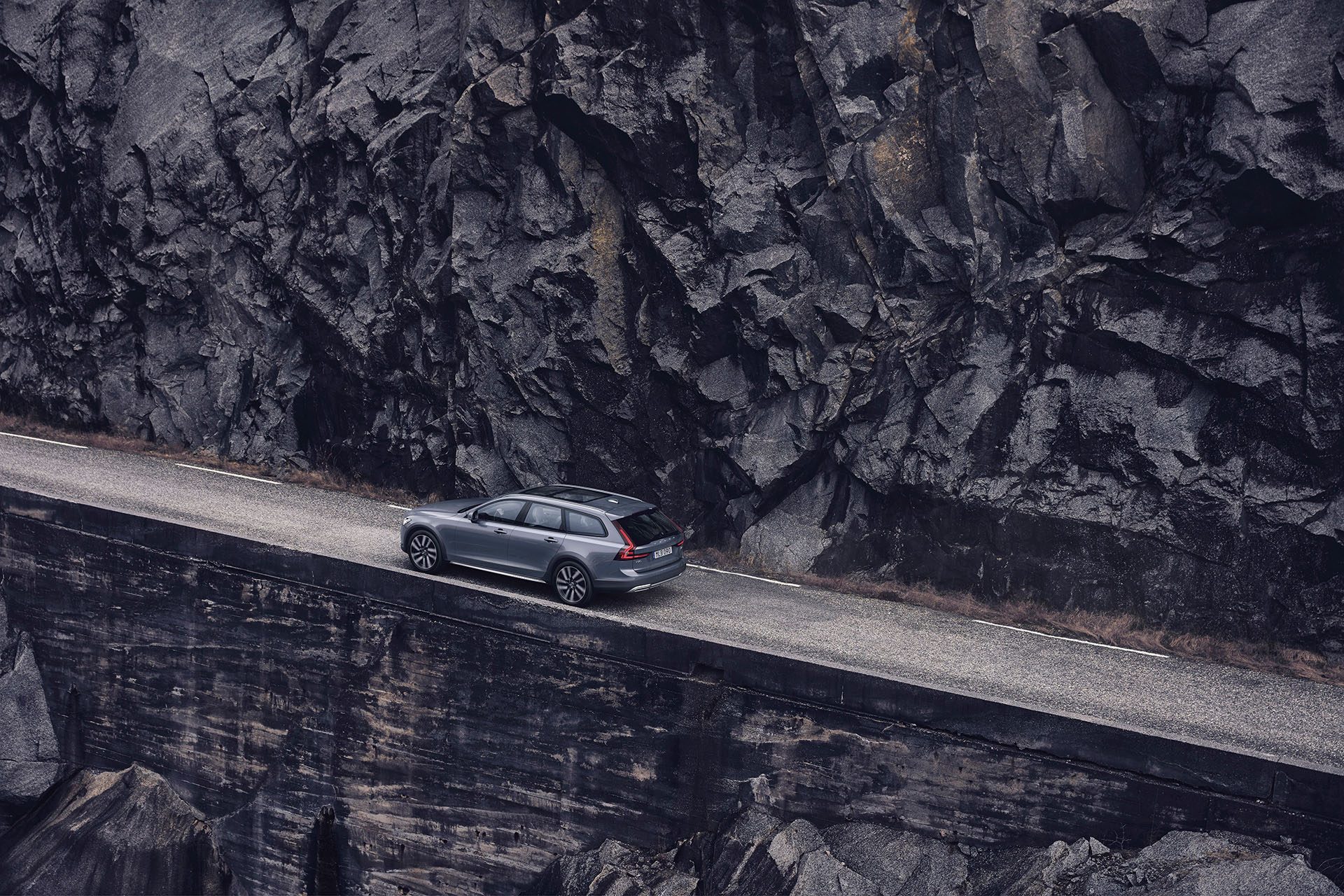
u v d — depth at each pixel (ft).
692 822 45.98
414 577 51.08
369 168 73.10
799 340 60.34
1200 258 51.90
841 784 43.29
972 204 56.54
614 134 63.05
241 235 79.25
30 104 88.12
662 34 62.23
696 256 62.18
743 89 61.41
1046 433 54.90
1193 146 53.47
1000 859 40.40
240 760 56.65
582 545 49.34
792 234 60.54
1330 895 34.71
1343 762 38.58
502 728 49.73
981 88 55.52
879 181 58.13
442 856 51.72
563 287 65.00
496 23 67.92
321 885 55.06
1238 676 47.52
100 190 83.30
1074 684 45.34
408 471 71.82
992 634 51.80
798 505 61.16
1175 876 36.35
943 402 57.31
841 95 58.59
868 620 52.80
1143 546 52.19
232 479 74.02
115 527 59.06
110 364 83.61
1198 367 51.83
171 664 58.18
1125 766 38.73
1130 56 53.93
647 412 64.28
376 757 52.95
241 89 79.82
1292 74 50.31
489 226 67.62
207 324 81.05
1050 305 55.31
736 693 44.83
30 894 56.18
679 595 55.16
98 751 61.00
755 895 41.83
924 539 57.21
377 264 73.36
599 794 47.88
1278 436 50.11
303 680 54.39
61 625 61.36
